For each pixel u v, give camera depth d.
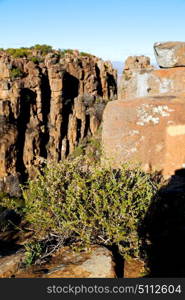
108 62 85.88
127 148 5.29
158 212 4.27
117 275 3.61
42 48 75.94
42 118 69.31
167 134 5.29
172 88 6.78
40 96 68.25
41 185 4.30
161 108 5.50
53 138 71.19
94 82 76.56
